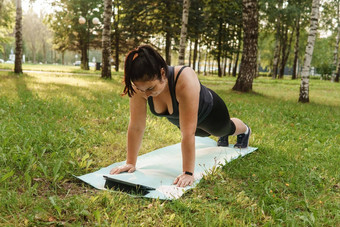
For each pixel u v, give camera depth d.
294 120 6.22
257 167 3.22
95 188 2.54
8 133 3.64
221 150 3.70
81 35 32.75
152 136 4.29
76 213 2.01
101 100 7.14
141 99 2.70
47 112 5.23
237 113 6.68
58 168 2.61
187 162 2.66
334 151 3.88
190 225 2.00
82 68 35.41
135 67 2.13
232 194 2.51
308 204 2.34
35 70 22.45
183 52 13.84
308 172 3.08
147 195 2.38
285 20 30.81
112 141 3.85
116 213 2.06
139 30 25.58
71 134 3.92
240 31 31.78
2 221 1.92
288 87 18.86
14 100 6.21
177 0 22.78
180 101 2.52
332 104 9.75
